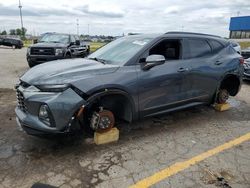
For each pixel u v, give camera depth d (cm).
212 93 541
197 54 505
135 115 416
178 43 476
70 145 397
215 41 554
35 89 348
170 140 430
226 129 489
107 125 399
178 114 565
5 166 337
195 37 512
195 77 489
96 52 500
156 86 426
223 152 394
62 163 347
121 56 427
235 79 596
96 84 357
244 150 403
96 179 315
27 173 323
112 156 370
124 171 333
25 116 353
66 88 340
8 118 505
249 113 594
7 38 3136
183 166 349
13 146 391
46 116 336
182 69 463
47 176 318
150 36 461
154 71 423
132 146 403
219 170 342
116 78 378
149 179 318
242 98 741
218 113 585
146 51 424
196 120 533
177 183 312
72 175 321
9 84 832
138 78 400
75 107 340
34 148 386
